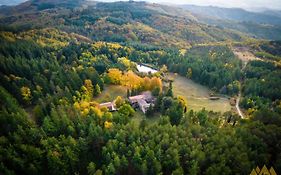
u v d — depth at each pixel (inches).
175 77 7785.4
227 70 7372.1
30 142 3614.7
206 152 3326.8
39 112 4279.0
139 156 3270.2
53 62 6156.5
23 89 4798.2
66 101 4660.4
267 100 5620.1
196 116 4387.3
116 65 7071.9
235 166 3122.5
